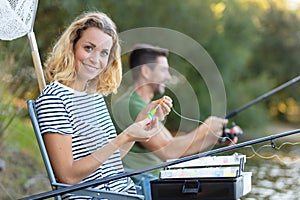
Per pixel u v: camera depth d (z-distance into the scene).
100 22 3.56
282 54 15.80
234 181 3.01
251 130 13.29
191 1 12.16
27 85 6.65
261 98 5.51
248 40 13.44
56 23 9.41
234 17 13.18
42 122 3.31
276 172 6.14
